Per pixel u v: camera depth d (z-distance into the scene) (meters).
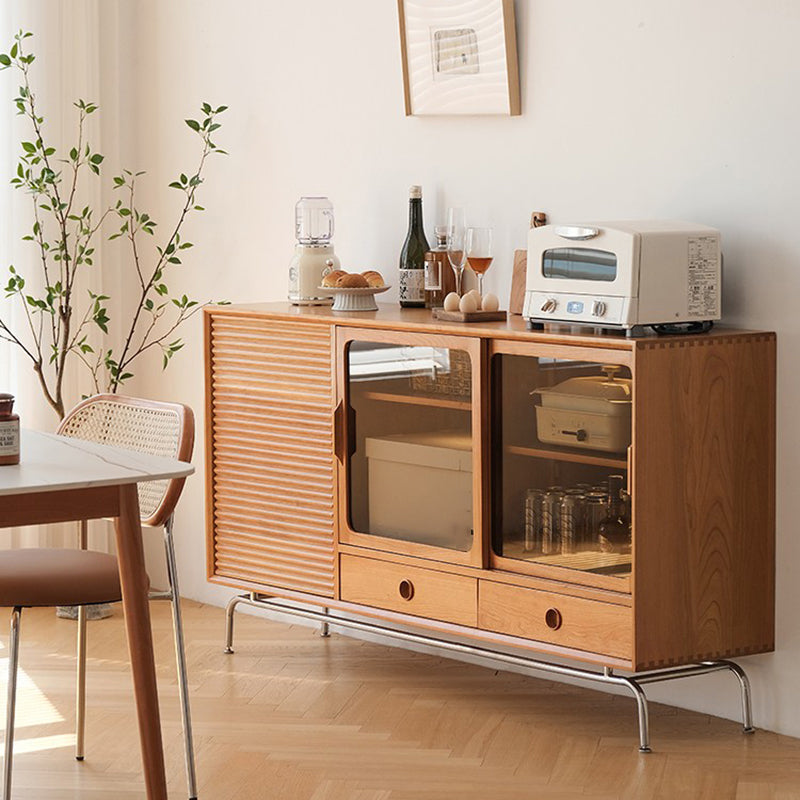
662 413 3.61
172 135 5.39
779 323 3.79
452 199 4.55
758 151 3.80
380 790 3.50
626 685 3.75
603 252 3.67
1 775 3.60
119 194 5.54
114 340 5.57
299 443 4.39
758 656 3.93
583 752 3.75
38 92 5.31
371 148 4.77
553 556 3.82
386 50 4.69
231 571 4.64
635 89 4.06
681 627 3.71
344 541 4.30
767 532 3.83
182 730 3.92
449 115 4.50
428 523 4.09
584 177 4.21
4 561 3.37
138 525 3.01
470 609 4.00
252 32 5.10
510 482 3.90
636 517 3.59
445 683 4.37
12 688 3.26
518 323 4.03
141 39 5.47
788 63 3.73
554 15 4.23
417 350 4.05
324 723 3.99
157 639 4.86
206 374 4.63
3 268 5.33
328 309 4.49
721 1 3.85
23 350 5.24
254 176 5.14
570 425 3.74
